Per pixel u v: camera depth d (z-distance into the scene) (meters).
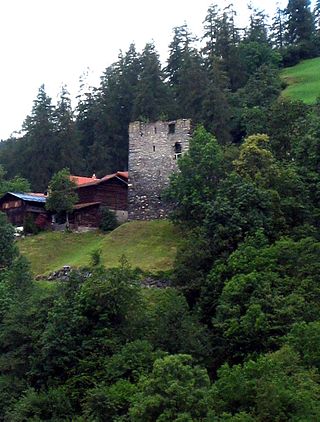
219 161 71.38
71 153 107.88
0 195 94.44
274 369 40.22
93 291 51.56
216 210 62.78
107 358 48.22
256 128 86.44
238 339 48.84
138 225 77.25
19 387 49.56
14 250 72.38
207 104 97.69
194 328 50.91
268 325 47.94
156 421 36.81
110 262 68.88
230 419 36.50
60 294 54.56
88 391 45.03
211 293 56.38
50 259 77.38
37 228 87.00
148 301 58.41
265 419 37.12
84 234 84.12
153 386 38.56
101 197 87.25
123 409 42.56
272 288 51.50
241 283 51.56
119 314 51.69
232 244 60.97
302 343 43.66
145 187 79.38
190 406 37.12
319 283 51.69
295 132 79.62
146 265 66.94
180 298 53.41
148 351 47.28
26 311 54.47
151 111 104.12
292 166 71.25
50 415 46.00
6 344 53.09
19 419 45.47
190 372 39.06
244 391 39.09
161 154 79.31
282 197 66.75
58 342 49.62
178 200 71.44
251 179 67.81
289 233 62.38
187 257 61.12
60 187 85.81
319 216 65.06
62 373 49.72
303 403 37.22
